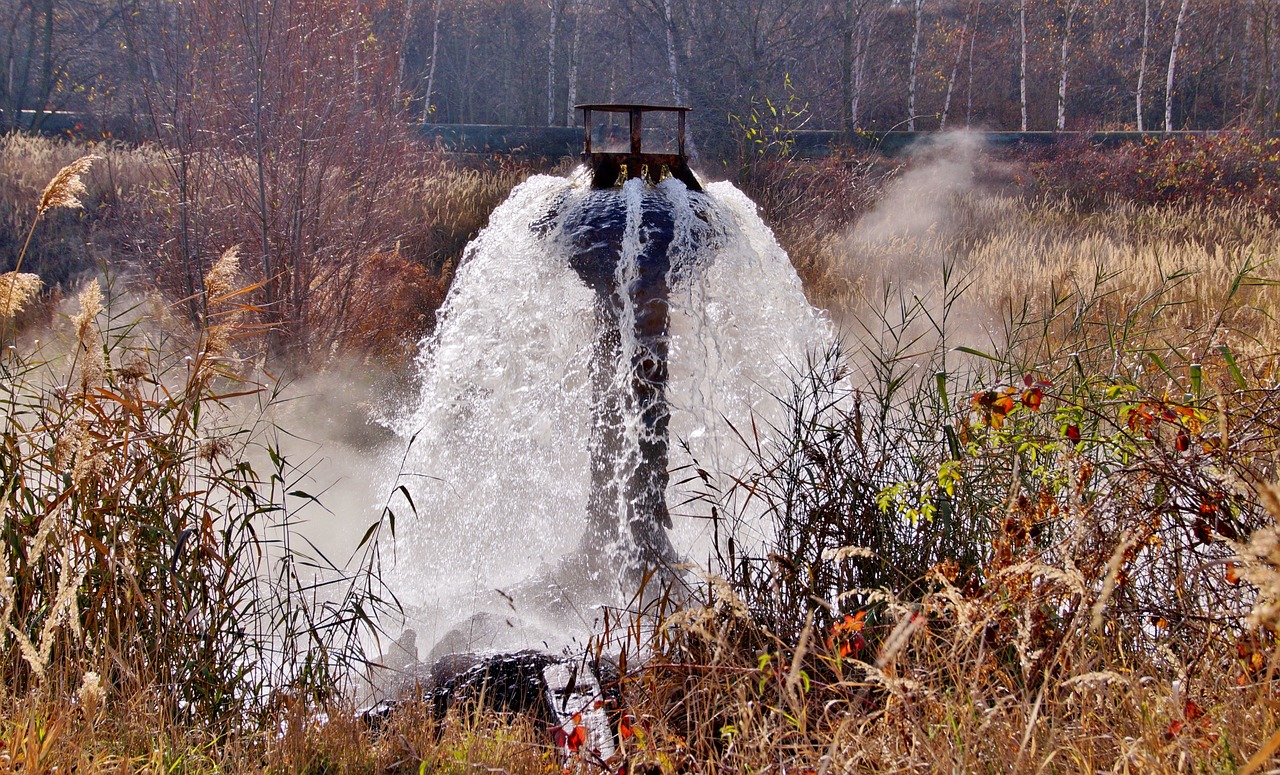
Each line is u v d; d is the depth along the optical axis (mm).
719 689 2916
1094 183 21016
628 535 4531
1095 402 3725
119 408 3922
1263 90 26953
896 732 2467
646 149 22938
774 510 3895
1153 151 21844
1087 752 2322
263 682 3631
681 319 4730
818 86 25891
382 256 11602
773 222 15188
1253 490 2801
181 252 10453
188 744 3029
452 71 43062
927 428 4027
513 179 17547
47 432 3877
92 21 32031
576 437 5188
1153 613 3004
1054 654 2779
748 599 3482
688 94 23141
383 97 12141
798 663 2238
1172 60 33719
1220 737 2254
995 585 2941
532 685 3695
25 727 2658
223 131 10758
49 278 12859
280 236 10305
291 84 10609
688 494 4871
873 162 18844
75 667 3201
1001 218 17312
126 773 2623
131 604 3342
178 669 3420
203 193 10789
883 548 3504
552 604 4492
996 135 22781
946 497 3473
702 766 2686
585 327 5047
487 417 5410
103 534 3523
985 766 2285
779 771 2482
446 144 20344
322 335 10328
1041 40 41312
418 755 3061
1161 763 2168
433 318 11312
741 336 4938
